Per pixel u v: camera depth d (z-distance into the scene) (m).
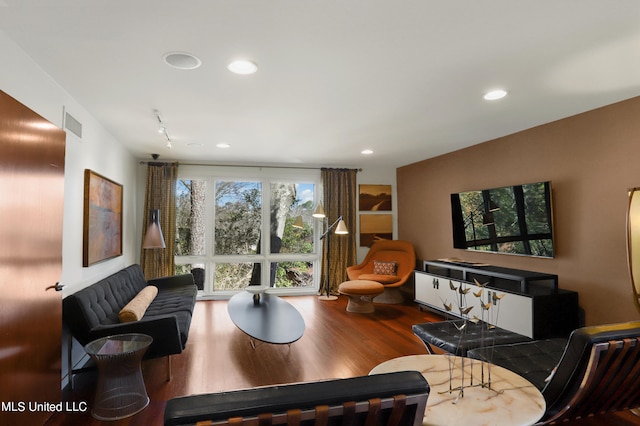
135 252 5.39
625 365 1.67
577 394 1.68
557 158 3.56
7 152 1.75
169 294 4.37
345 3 1.63
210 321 4.50
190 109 3.18
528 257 3.91
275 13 1.70
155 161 5.54
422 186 5.81
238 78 2.49
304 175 6.23
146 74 2.42
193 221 5.81
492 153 4.38
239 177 5.96
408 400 1.09
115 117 3.41
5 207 1.73
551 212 3.55
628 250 2.56
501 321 3.60
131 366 2.43
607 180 3.10
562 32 1.90
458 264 4.45
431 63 2.27
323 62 2.24
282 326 3.28
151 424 2.24
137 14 1.71
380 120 3.54
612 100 2.98
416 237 5.97
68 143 2.79
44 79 2.37
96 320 2.71
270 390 1.02
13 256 1.80
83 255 3.13
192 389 2.70
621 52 2.13
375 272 5.72
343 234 6.03
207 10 1.68
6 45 1.91
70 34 1.90
